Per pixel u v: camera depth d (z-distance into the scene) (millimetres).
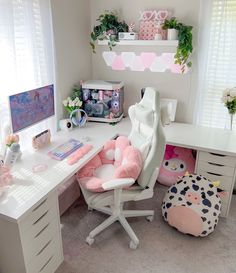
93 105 2697
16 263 1517
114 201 1866
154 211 2367
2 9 1659
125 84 2898
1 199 1432
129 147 2000
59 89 2436
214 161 2213
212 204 2018
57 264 1815
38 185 1567
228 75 2426
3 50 1732
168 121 1865
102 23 2609
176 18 2488
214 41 2367
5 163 1752
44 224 1601
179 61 2492
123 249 1970
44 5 2008
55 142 2189
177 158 2625
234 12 2232
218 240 2051
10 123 1776
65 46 2436
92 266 1829
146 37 2602
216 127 2641
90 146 2090
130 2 2596
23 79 1938
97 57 2912
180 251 1949
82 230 2150
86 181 1898
